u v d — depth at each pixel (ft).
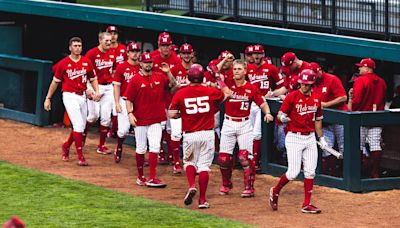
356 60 190.80
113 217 142.31
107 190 162.30
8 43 255.70
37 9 243.60
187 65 183.52
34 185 164.96
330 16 189.57
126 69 183.83
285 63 174.81
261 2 203.31
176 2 221.66
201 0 215.92
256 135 179.63
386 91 186.50
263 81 182.29
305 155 149.79
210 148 152.66
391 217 146.30
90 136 220.64
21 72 233.76
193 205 154.61
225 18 216.54
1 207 149.07
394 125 165.37
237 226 136.67
